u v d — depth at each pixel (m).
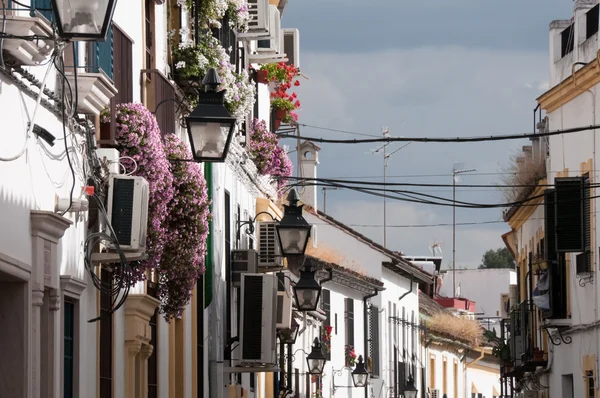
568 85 34.19
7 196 12.12
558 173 35.88
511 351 44.25
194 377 22.89
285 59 31.38
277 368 26.45
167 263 18.19
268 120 34.12
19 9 11.78
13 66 12.07
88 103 14.05
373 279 51.88
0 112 11.89
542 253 38.97
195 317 22.98
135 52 18.52
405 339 59.97
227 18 25.56
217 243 25.33
